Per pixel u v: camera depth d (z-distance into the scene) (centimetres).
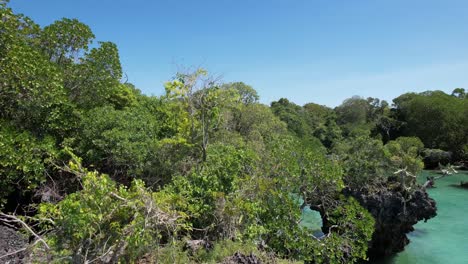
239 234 946
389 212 1797
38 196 1200
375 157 1980
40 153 1152
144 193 713
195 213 909
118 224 677
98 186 671
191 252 876
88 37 1470
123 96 1811
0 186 1117
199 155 1362
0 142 1011
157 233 747
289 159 1412
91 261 632
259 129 2788
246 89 3525
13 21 1124
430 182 2209
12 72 1084
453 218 2472
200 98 1252
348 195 1869
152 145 1273
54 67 1247
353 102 7981
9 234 841
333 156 2056
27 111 1242
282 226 1146
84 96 1503
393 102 7050
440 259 1788
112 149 1235
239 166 1141
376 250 1858
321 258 1184
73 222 618
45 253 659
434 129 5472
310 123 7288
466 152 4897
